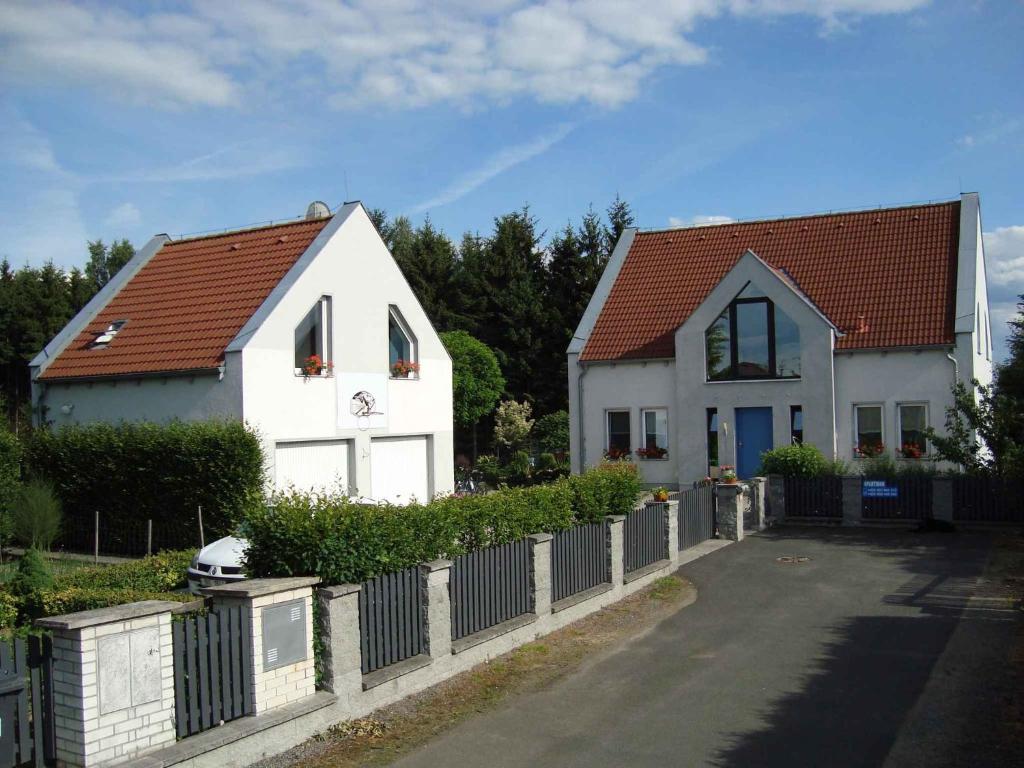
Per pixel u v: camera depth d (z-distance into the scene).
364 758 7.86
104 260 72.81
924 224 30.00
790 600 14.12
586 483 14.16
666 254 33.31
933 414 26.59
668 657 11.02
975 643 11.34
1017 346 40.09
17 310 54.06
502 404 45.69
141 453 19.52
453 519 10.70
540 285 53.81
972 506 21.20
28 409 26.19
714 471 28.61
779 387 27.73
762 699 9.38
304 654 8.30
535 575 11.88
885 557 17.72
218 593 7.88
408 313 24.42
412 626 9.70
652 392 30.08
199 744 7.12
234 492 18.83
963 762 7.62
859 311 28.30
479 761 7.81
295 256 22.22
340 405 22.02
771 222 32.84
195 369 19.91
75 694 6.51
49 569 14.19
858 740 8.18
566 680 10.10
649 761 7.78
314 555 8.73
